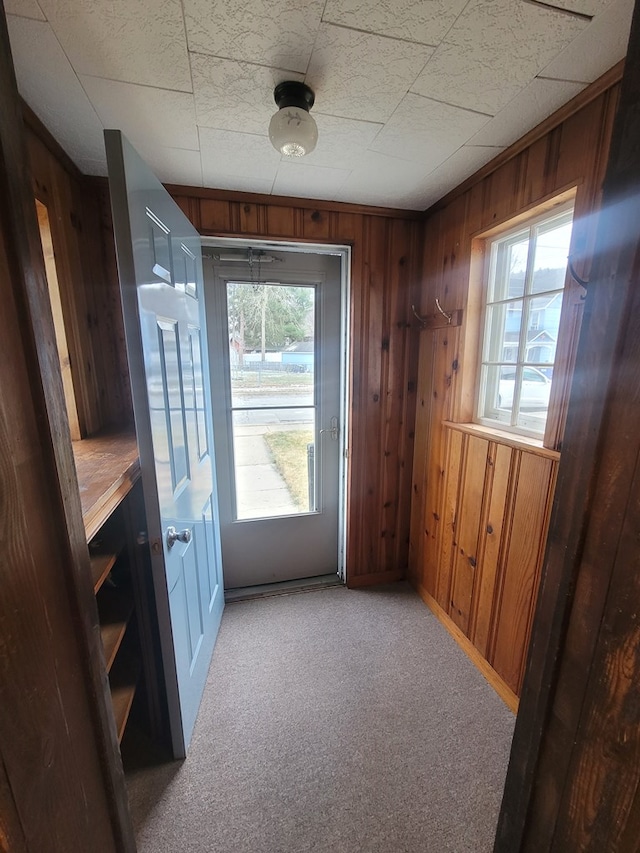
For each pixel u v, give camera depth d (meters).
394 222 2.02
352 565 2.33
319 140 1.36
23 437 0.50
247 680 1.67
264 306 2.11
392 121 1.25
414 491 2.30
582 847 0.73
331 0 0.81
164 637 1.24
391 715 1.50
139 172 1.05
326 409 2.29
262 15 0.84
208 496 1.85
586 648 0.70
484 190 1.59
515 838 0.89
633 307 0.59
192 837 1.11
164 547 1.18
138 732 1.44
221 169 1.56
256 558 2.35
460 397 1.83
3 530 0.46
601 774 0.68
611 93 1.06
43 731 0.53
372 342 2.11
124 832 0.79
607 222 0.62
